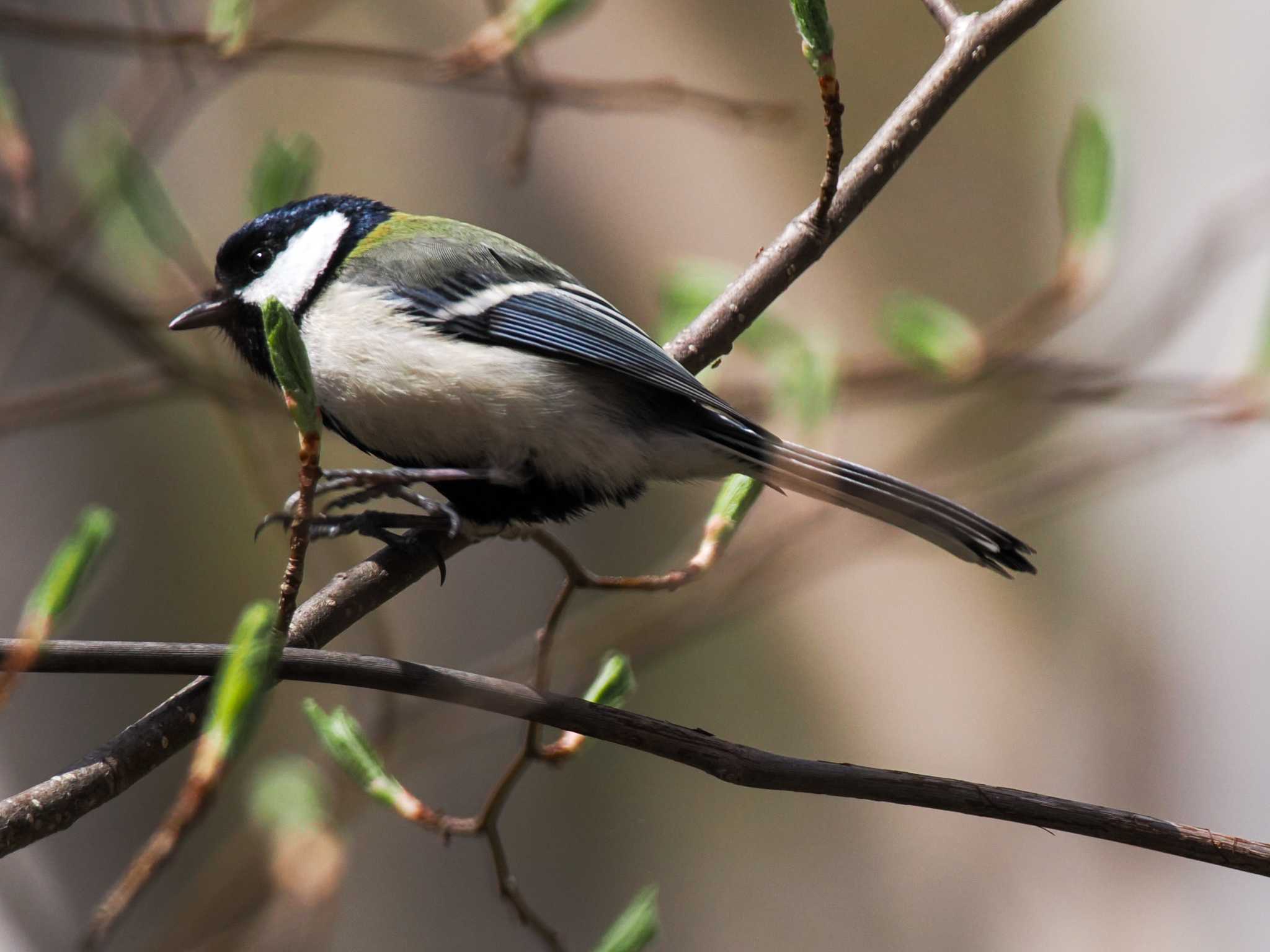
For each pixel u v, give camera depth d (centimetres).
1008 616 1155
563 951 521
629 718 446
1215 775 1122
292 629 534
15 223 816
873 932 1113
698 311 730
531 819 1104
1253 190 1005
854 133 1180
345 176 1167
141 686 1063
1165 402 914
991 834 1125
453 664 1109
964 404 1153
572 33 1182
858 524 1017
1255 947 1086
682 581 546
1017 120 1188
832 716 1146
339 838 685
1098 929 1098
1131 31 1179
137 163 770
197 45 776
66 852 1019
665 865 1112
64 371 1079
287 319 387
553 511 661
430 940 1073
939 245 1188
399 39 1150
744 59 1180
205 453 1103
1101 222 802
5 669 401
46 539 1074
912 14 1177
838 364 790
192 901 837
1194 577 1144
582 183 1182
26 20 761
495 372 629
